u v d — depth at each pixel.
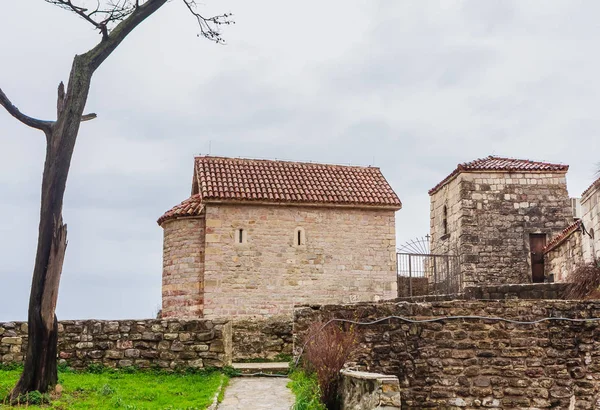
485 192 31.31
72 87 13.61
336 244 28.94
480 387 15.09
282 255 28.23
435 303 15.52
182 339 16.31
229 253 27.70
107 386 13.59
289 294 27.98
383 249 29.44
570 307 15.48
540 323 15.35
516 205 31.28
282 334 19.64
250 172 30.12
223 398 13.48
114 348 16.27
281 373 16.38
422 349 15.25
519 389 15.11
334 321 15.60
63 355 16.12
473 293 19.42
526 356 15.23
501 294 19.30
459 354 15.23
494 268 30.69
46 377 13.20
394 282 29.23
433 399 15.05
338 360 13.17
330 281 28.55
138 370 16.09
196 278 27.69
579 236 25.28
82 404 12.47
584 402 15.10
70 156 13.48
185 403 12.59
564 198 31.38
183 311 27.56
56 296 13.43
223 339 16.38
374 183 31.06
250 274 27.73
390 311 15.52
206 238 27.58
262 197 28.05
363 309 15.68
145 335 16.31
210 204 27.84
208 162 30.30
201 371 16.11
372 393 11.27
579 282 18.53
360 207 29.23
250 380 15.63
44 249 13.28
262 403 12.98
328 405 12.82
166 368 16.14
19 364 16.09
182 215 28.14
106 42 14.00
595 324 15.35
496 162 32.59
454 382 15.12
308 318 16.33
